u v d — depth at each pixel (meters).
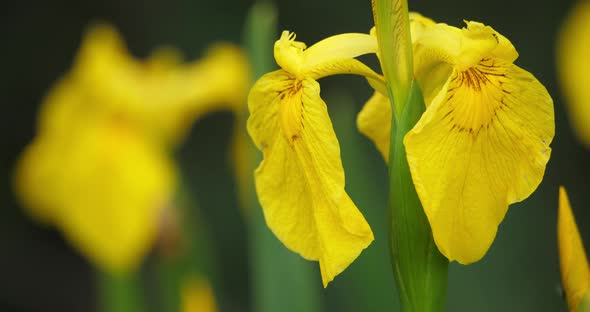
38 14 2.47
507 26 2.34
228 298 2.12
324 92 2.20
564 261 0.69
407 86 0.68
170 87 1.27
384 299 0.94
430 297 0.69
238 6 2.39
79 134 1.25
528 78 0.67
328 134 0.67
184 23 2.41
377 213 0.94
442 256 0.69
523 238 2.04
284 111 0.69
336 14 2.34
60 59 2.48
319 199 0.68
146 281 1.42
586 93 1.25
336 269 0.67
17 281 2.28
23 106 2.46
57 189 1.24
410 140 0.66
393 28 0.68
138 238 1.16
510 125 0.67
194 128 2.27
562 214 0.69
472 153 0.67
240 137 1.27
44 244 2.30
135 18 2.45
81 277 2.29
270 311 0.87
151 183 1.20
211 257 1.16
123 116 1.25
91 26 2.47
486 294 1.88
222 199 2.24
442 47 0.68
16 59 2.46
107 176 1.22
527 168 0.67
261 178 0.70
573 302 0.69
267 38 0.86
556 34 2.31
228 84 1.28
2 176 2.37
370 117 0.73
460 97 0.67
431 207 0.66
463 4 2.34
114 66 1.27
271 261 0.87
